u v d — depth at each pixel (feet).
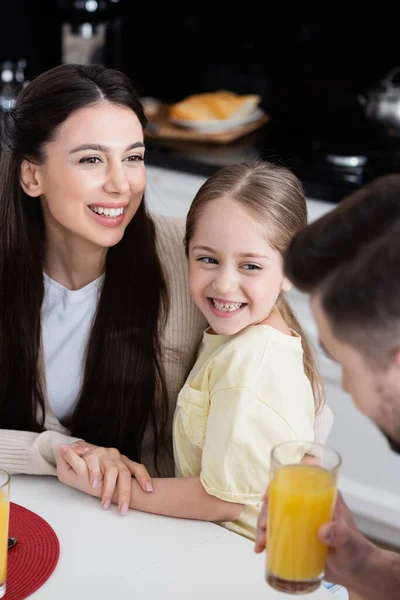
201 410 5.70
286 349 5.59
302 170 10.82
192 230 5.66
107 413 6.43
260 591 4.82
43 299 6.38
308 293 3.63
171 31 13.10
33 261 6.28
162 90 13.46
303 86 12.59
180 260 6.56
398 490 9.83
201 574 4.93
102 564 4.99
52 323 6.41
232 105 12.02
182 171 11.06
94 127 5.72
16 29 12.69
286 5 12.41
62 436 5.97
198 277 5.66
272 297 5.59
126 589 4.80
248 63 12.90
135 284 6.29
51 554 5.00
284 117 12.82
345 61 12.24
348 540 4.26
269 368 5.46
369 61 12.10
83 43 12.54
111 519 5.41
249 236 5.43
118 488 5.54
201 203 5.60
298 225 5.64
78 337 6.43
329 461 4.18
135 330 6.33
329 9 12.17
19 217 6.21
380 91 11.18
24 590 4.72
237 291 5.53
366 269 3.35
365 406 3.66
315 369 6.15
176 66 13.26
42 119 5.77
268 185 5.52
